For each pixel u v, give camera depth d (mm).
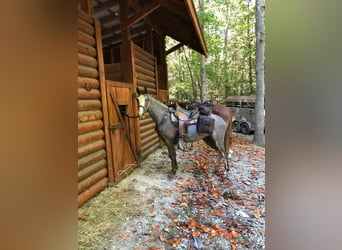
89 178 2738
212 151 5430
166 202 2775
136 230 2193
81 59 2600
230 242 2023
